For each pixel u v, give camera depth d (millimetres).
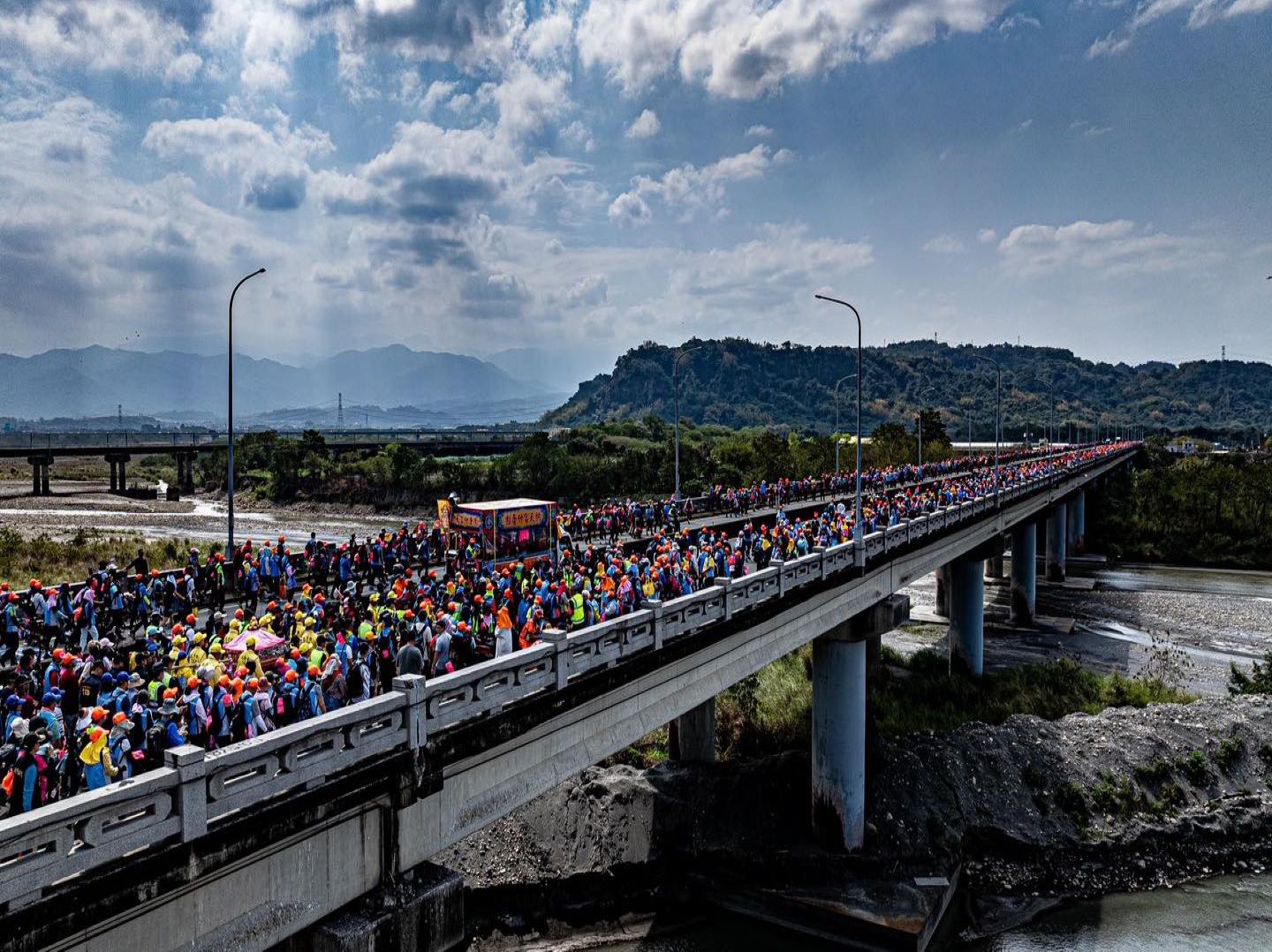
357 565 35406
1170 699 54531
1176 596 90312
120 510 115188
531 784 21047
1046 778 42844
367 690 20469
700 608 26766
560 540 40875
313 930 16500
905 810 40219
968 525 56719
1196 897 37531
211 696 16891
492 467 119875
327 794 15797
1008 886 37969
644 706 25250
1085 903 37031
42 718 16234
